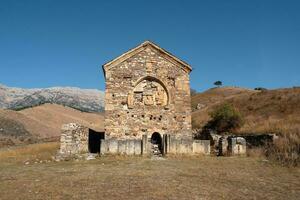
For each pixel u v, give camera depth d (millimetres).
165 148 29531
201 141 30234
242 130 43312
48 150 35125
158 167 21828
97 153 30297
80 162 25422
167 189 15055
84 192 14562
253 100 58875
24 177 18859
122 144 29406
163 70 34250
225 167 21922
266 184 16812
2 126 70312
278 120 43062
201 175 18922
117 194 14133
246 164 23188
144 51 34375
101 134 36812
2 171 21594
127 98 33406
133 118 33188
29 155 31453
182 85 34375
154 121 33406
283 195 14664
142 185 15875
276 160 24031
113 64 33750
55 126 85438
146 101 33656
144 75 33906
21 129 72875
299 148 25828
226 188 15664
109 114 32969
